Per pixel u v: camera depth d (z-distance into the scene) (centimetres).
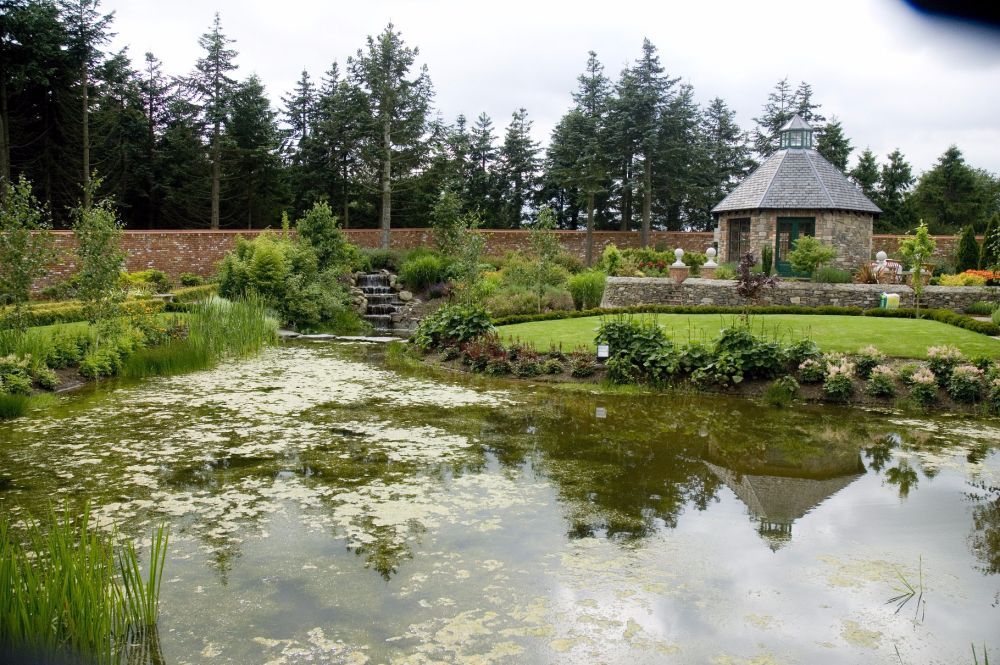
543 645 378
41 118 3078
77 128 3166
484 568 471
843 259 2505
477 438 831
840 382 1066
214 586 441
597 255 3438
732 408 1031
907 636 396
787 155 2642
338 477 667
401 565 474
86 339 1273
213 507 582
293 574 459
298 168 3791
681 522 564
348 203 3822
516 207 4528
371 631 389
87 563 408
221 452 748
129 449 757
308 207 3772
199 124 3441
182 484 640
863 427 913
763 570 476
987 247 2125
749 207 2531
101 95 3319
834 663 367
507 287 2391
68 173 3177
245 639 379
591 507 596
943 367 1070
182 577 453
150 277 2427
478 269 2256
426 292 2666
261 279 2117
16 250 1162
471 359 1374
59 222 3244
